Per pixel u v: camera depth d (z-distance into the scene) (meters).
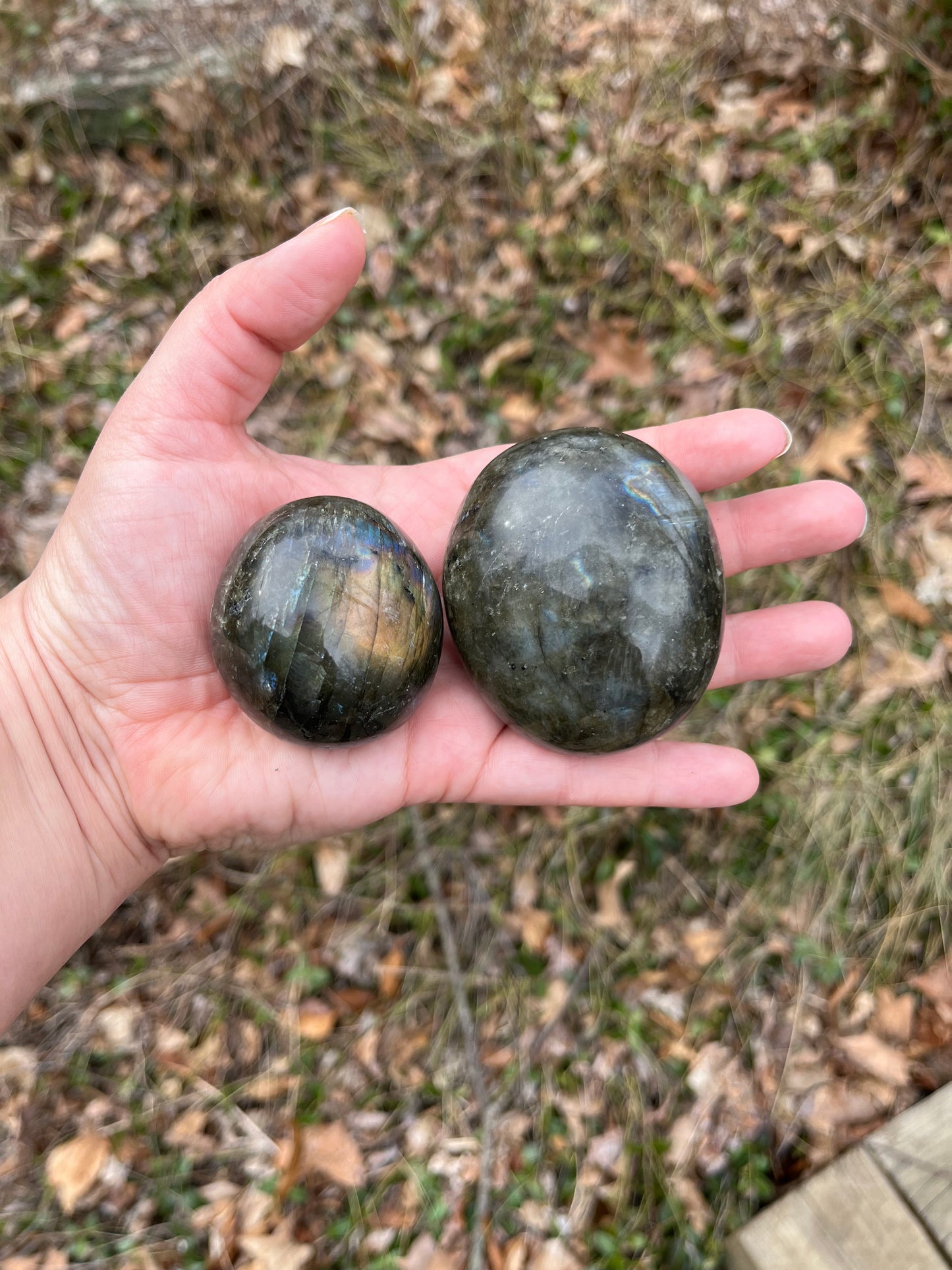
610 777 0.24
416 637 0.20
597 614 0.19
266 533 0.20
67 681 0.22
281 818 0.22
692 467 0.26
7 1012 0.21
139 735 0.22
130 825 0.22
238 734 0.22
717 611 0.20
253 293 0.21
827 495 0.25
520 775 0.23
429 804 0.30
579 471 0.19
